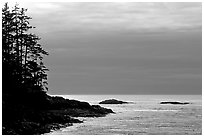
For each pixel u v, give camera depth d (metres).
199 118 76.81
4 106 41.75
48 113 53.12
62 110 71.75
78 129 50.38
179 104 168.00
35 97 52.84
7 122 40.09
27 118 45.28
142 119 73.12
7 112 41.38
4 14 53.94
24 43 55.00
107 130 51.75
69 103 76.56
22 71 52.56
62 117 56.03
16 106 45.03
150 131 52.41
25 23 55.38
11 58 52.22
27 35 55.38
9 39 53.69
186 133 50.84
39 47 56.19
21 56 54.69
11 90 48.44
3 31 52.62
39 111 51.19
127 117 77.81
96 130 50.88
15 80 50.53
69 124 54.06
